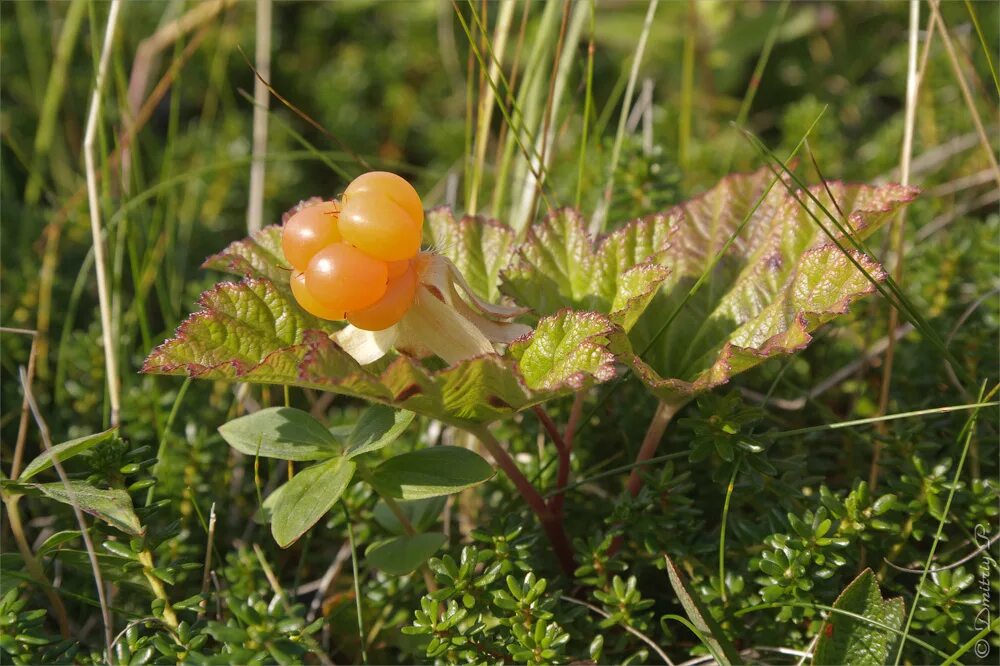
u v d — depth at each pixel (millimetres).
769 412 472
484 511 458
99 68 474
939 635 419
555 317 408
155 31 680
